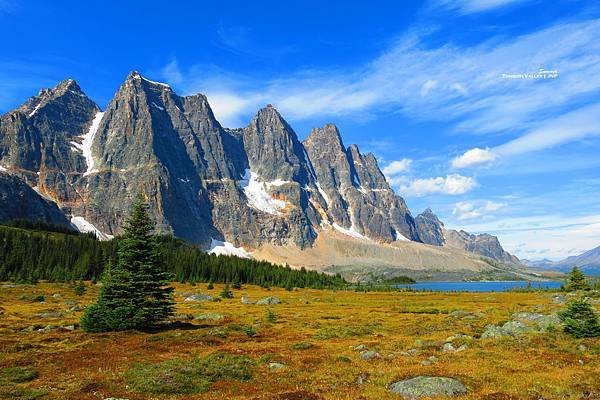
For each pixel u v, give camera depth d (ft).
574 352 104.63
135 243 168.76
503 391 73.87
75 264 578.66
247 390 78.69
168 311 175.01
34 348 126.52
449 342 122.21
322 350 121.70
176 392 77.41
